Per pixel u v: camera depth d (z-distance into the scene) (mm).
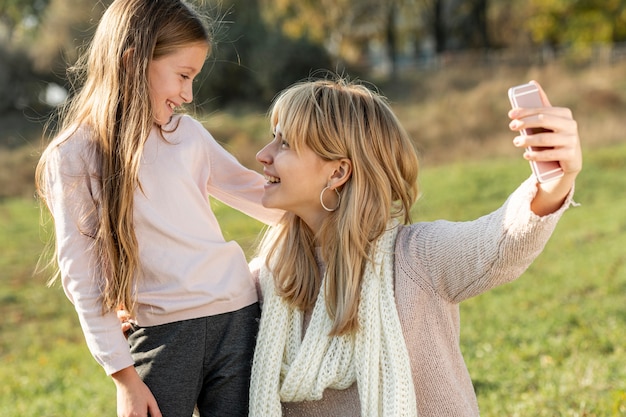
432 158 19156
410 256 2375
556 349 5895
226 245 2596
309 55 27844
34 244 13797
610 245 10219
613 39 30891
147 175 2508
